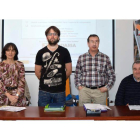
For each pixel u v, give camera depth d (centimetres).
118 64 378
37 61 248
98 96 267
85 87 270
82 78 272
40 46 372
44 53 242
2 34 367
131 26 373
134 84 243
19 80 246
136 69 235
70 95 328
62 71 244
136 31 360
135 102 240
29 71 373
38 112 184
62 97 246
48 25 371
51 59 240
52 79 240
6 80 242
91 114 173
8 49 238
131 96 242
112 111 190
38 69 252
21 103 253
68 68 254
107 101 333
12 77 244
